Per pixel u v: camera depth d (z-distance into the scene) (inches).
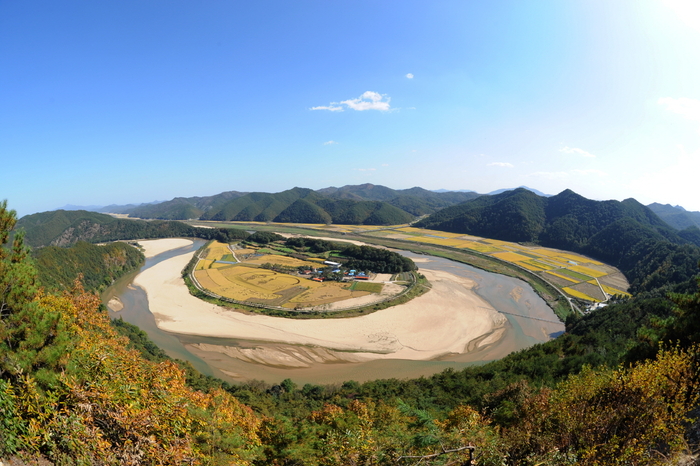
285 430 685.9
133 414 354.6
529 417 463.5
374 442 408.2
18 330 454.6
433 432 395.5
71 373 438.3
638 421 374.0
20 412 331.3
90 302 1245.7
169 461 356.2
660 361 418.6
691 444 372.2
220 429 559.5
